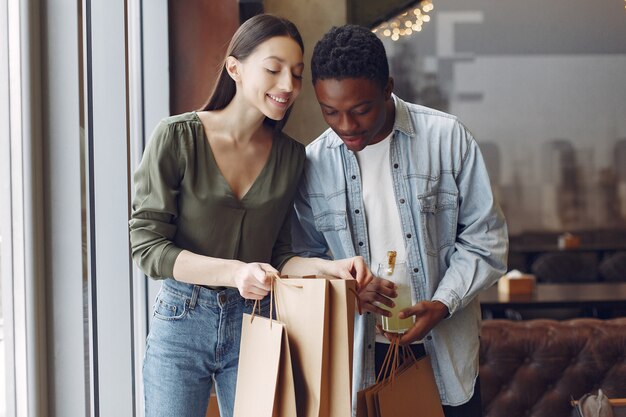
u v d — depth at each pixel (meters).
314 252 2.35
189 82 3.67
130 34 3.49
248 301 2.01
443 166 2.20
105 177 2.56
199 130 1.96
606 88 8.39
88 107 2.14
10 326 1.92
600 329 3.11
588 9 8.33
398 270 2.17
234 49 1.92
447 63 8.28
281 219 2.08
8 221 1.92
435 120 2.22
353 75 1.89
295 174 2.09
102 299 2.57
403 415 1.88
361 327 2.17
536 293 5.09
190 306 1.96
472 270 2.15
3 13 1.90
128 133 2.58
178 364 1.97
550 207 8.46
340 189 2.20
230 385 2.06
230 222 1.98
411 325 2.04
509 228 8.45
